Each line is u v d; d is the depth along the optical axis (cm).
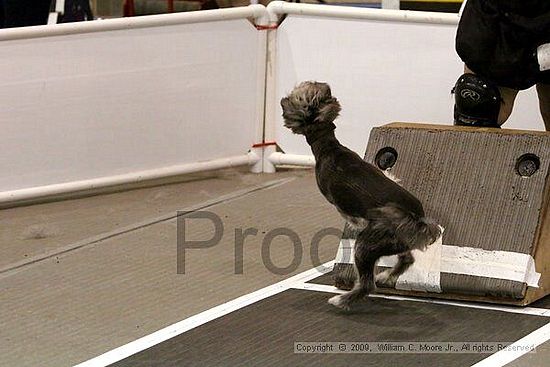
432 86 769
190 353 479
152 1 1076
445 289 529
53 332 510
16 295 563
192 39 768
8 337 505
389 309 527
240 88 802
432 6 890
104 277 589
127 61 743
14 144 712
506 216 529
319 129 512
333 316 521
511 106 611
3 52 692
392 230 490
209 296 556
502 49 573
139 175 763
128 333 506
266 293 558
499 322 507
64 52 715
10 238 666
